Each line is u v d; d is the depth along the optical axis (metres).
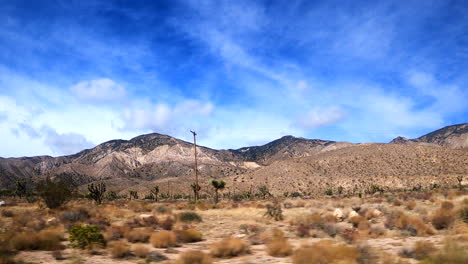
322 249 12.50
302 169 176.12
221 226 26.33
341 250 12.38
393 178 132.12
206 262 12.65
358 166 168.50
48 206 36.31
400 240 17.50
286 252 14.56
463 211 21.78
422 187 115.38
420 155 162.62
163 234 17.95
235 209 40.50
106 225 24.70
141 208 41.03
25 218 25.67
